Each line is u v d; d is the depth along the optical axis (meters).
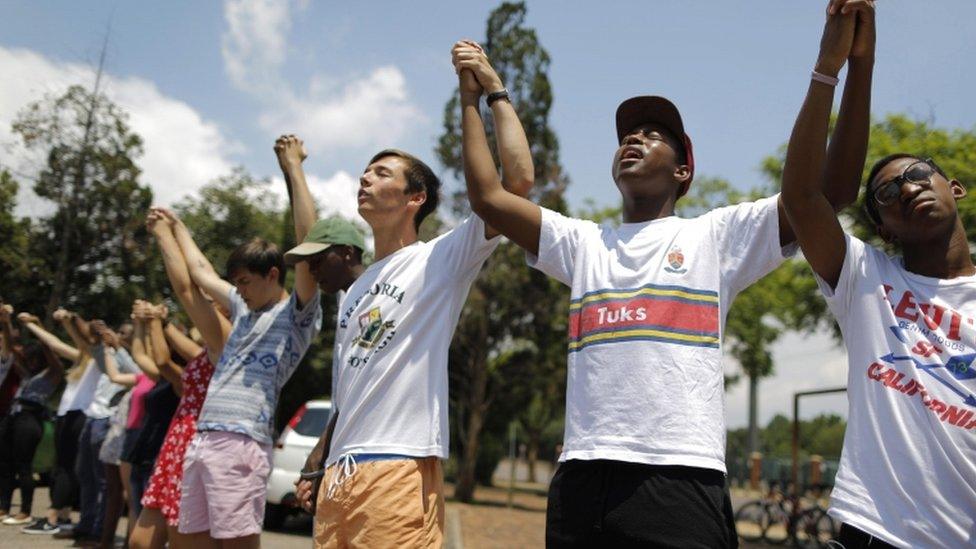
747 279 2.68
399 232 3.34
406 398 2.95
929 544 2.22
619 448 2.41
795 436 13.52
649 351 2.48
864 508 2.31
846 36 2.43
